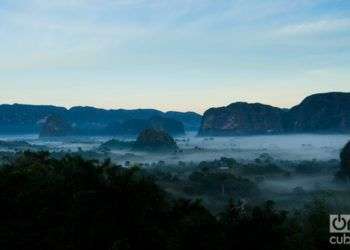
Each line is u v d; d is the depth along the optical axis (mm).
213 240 31422
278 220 33250
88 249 31484
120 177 34156
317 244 33500
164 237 32156
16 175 41094
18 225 35188
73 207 33125
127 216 32344
